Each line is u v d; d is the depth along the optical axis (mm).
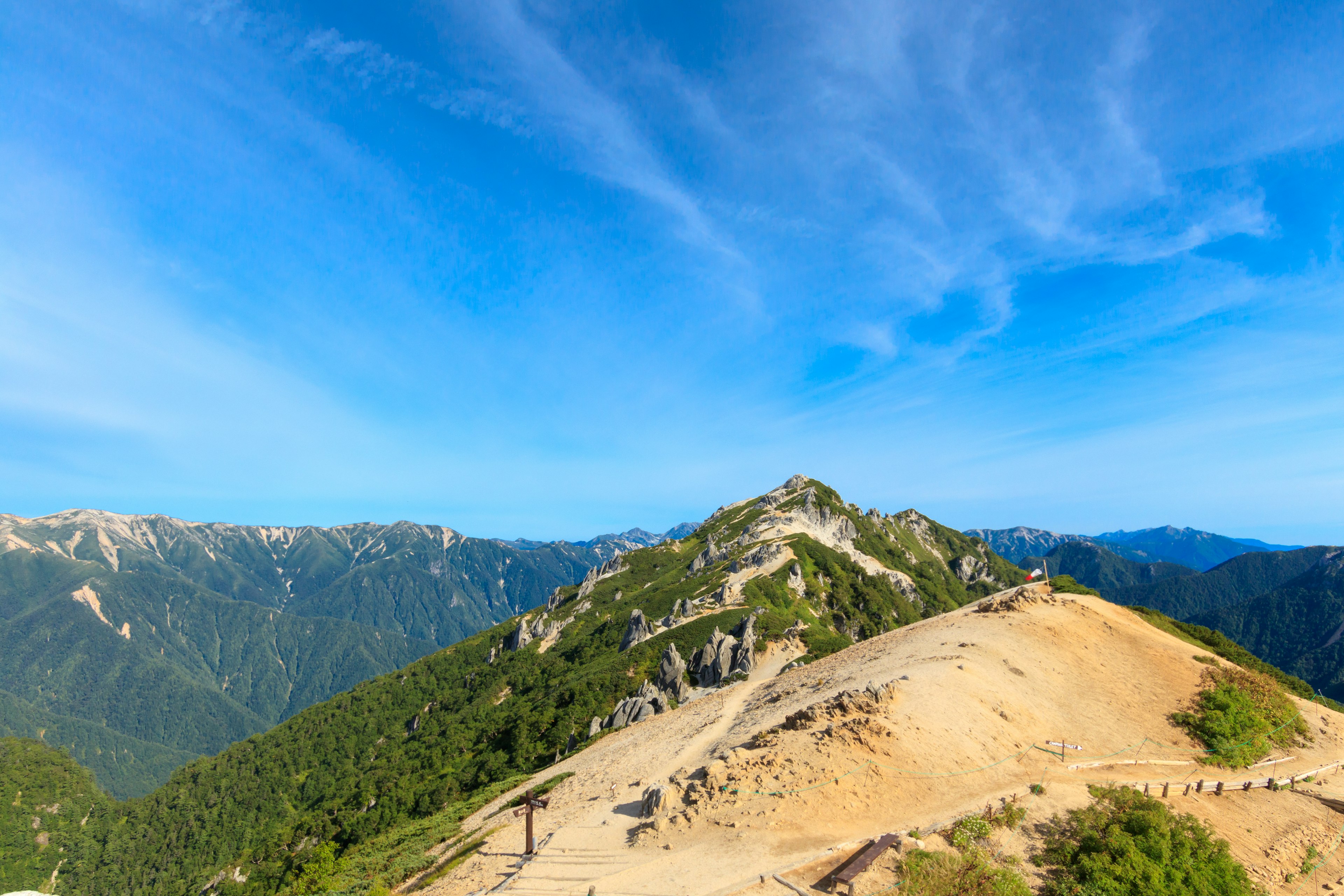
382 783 130500
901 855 28453
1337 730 49906
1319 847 35188
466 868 39438
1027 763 39250
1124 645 57344
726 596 141500
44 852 194500
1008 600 67000
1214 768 41625
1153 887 27938
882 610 157625
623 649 136875
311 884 56719
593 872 32250
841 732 38750
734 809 34469
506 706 146000
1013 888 27047
